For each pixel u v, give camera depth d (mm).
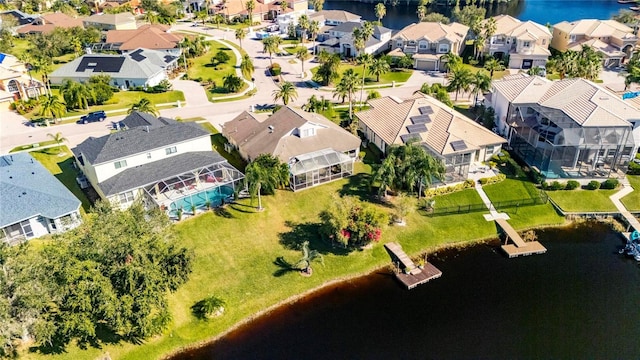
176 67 121062
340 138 71875
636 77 95000
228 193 63531
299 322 46375
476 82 86875
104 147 61406
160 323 42500
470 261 54531
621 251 55844
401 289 50438
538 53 119062
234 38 154125
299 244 55562
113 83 106688
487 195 64562
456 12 165500
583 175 66750
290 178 64562
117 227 42062
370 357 42719
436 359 42562
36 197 56594
